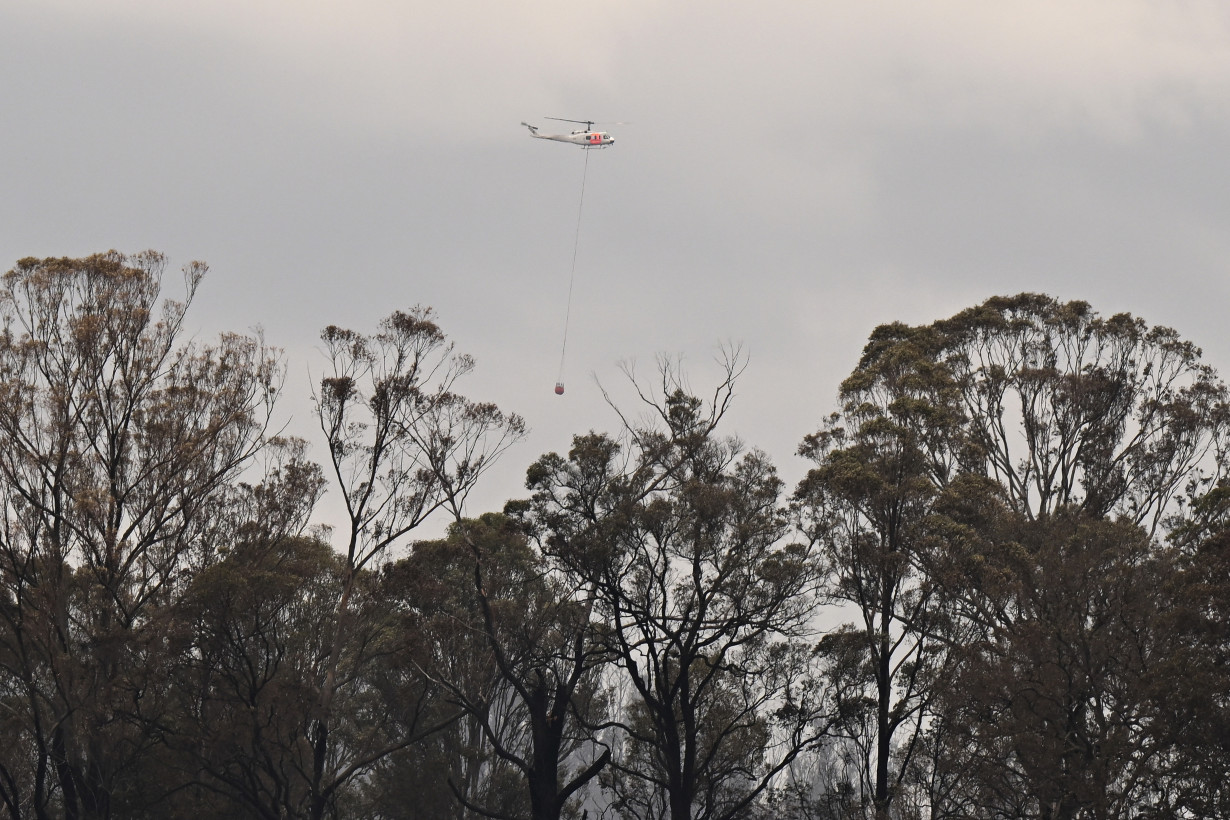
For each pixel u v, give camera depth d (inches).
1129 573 4284.0
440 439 5128.0
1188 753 3801.7
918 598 4771.2
